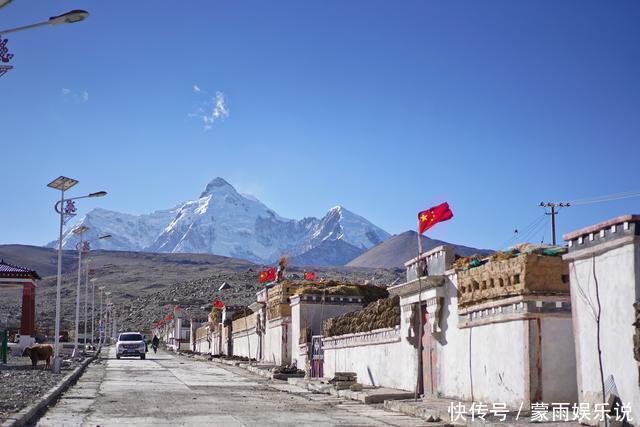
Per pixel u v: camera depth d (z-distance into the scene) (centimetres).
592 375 1498
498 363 1898
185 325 11594
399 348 2648
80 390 2812
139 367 4812
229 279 18800
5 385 2617
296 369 3925
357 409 2195
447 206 2331
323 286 4272
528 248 1938
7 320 11906
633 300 1371
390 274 19962
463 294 2125
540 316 1772
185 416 1941
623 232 1404
